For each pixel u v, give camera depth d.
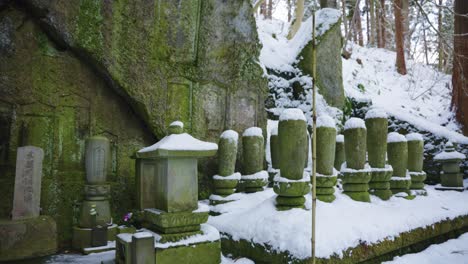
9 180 5.00
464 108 11.70
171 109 6.45
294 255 3.30
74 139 5.59
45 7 5.16
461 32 11.43
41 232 4.54
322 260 3.17
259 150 5.84
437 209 5.25
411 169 6.25
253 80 7.82
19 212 4.52
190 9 6.75
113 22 5.72
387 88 18.16
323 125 4.48
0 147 4.98
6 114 5.05
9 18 5.14
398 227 4.16
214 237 3.77
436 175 9.53
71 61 5.64
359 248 3.53
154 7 6.26
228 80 7.32
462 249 4.63
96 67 5.71
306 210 3.98
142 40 6.06
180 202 3.65
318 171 4.52
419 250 4.57
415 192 6.04
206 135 6.93
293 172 4.01
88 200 5.11
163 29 6.40
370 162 5.29
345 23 15.31
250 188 5.69
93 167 5.14
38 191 4.68
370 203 4.84
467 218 5.63
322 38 10.21
